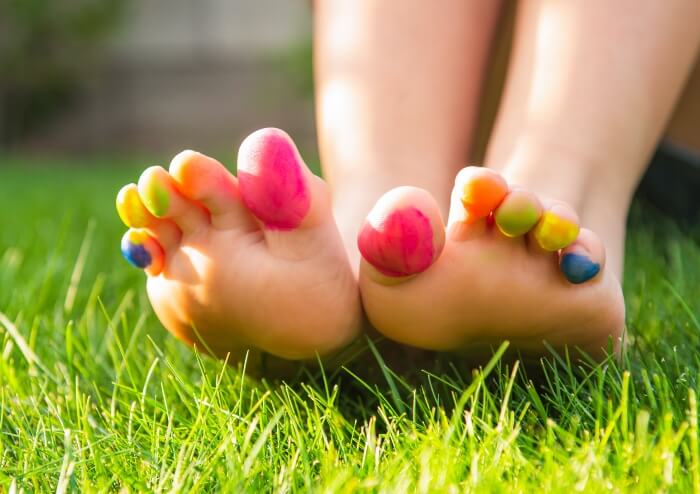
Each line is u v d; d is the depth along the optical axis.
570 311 0.42
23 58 3.33
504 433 0.39
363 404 0.47
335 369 0.46
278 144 0.40
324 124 0.52
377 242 0.40
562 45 0.49
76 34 3.29
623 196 0.48
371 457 0.39
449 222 0.42
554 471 0.37
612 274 0.43
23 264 0.74
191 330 0.44
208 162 0.41
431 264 0.41
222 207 0.42
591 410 0.41
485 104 0.58
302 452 0.39
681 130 0.65
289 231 0.41
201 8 3.30
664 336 0.49
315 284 0.42
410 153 0.50
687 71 0.50
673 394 0.41
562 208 0.41
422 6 0.52
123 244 0.43
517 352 0.44
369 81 0.51
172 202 0.41
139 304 0.62
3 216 1.16
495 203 0.40
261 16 3.27
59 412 0.44
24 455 0.42
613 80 0.48
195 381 0.49
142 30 3.35
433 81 0.51
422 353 0.46
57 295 0.63
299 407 0.45
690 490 0.36
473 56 0.53
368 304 0.43
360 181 0.49
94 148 3.44
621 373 0.44
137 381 0.49
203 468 0.39
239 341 0.44
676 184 0.71
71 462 0.39
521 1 0.52
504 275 0.41
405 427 0.42
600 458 0.37
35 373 0.49
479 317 0.42
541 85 0.49
